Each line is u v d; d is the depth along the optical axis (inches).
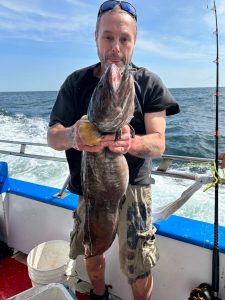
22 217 121.3
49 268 96.3
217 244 76.9
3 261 121.3
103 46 70.3
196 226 89.6
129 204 77.5
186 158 85.3
